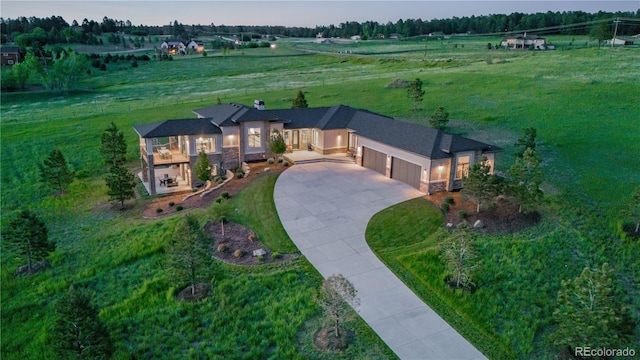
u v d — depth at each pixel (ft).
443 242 74.90
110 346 55.47
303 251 79.41
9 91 271.69
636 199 83.35
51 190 126.11
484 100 189.98
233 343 56.90
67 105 236.22
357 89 228.02
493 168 107.65
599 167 117.70
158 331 60.18
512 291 66.74
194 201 106.73
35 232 80.59
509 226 85.10
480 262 68.95
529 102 181.37
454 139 104.94
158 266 78.02
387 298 65.98
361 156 125.18
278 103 207.31
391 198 101.50
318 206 97.45
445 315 62.49
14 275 80.23
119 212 107.45
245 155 127.85
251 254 79.00
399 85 223.92
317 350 55.36
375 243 82.02
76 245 90.84
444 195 101.60
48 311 68.39
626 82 193.06
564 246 79.05
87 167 144.25
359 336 57.93
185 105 218.18
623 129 144.77
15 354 59.36
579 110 166.50
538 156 128.77
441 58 330.13
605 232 84.28
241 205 98.89
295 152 137.59
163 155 121.49
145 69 363.15
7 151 159.84
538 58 275.80
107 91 278.46
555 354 55.21
